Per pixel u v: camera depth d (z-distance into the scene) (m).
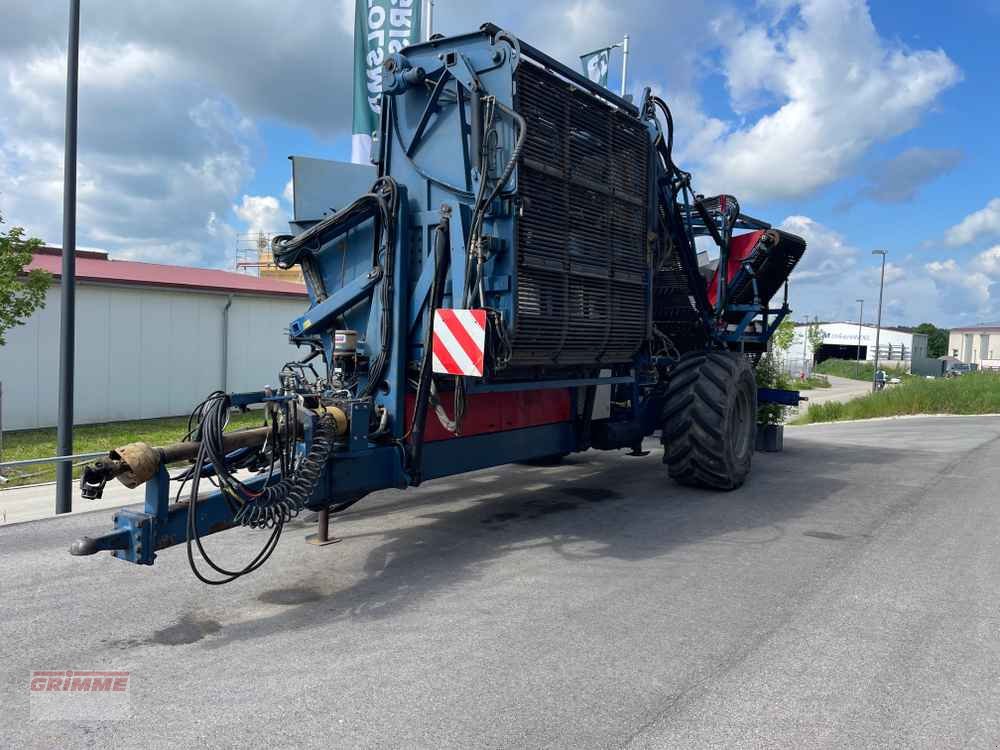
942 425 15.71
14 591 4.32
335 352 5.04
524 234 4.79
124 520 3.64
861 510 6.48
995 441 11.87
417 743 2.69
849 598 4.23
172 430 13.29
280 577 4.59
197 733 2.76
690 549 5.23
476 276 4.68
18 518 6.30
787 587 4.41
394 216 5.00
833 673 3.27
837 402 21.55
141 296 14.86
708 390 6.88
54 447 11.23
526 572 4.70
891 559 5.00
